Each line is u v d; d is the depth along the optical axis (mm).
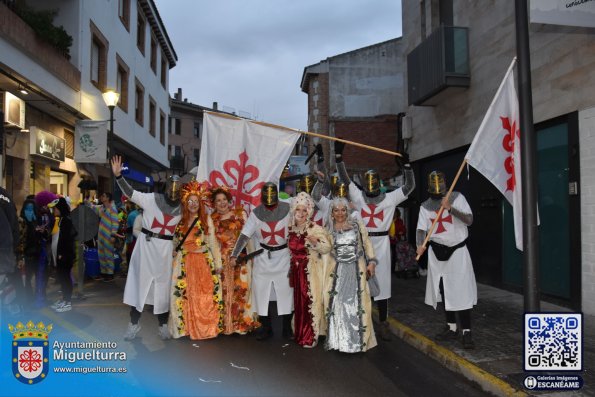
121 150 20453
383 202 5852
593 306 6477
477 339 5523
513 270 8609
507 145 5031
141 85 21188
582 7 5883
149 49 22875
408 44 12672
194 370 4688
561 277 7258
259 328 5859
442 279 5281
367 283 5434
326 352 5371
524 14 4492
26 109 12031
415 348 5625
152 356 5102
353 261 5383
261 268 5664
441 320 6508
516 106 4934
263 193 5512
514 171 4902
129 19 19094
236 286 5965
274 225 5590
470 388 4398
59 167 13898
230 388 4246
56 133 13773
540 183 7719
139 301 5473
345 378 4578
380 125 20875
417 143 12109
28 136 11844
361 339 5262
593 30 6484
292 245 5617
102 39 15531
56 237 7539
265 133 6516
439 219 5250
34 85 10727
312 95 21406
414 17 12273
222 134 6477
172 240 5688
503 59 8523
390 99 21031
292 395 4121
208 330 5777
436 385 4461
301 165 24156
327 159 20812
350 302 5324
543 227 7645
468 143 9734
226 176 6445
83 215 8234
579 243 6723
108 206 10641
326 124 21203
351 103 21078
